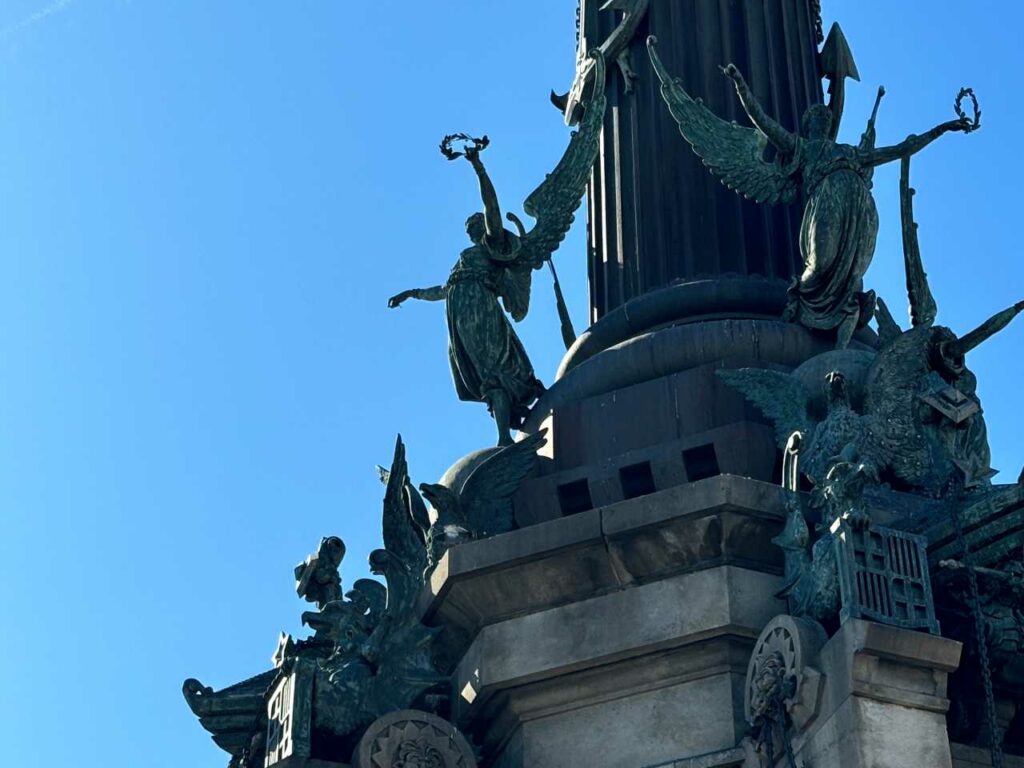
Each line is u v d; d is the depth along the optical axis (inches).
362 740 1144.2
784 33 1467.8
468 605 1192.2
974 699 1112.8
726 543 1153.4
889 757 1018.7
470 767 1153.4
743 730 1112.2
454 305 1350.9
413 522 1273.4
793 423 1229.1
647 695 1144.2
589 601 1172.5
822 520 1128.8
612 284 1406.3
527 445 1269.7
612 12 1486.2
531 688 1165.1
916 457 1204.5
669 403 1264.8
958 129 1321.4
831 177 1315.2
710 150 1366.9
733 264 1373.0
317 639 1247.5
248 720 1275.8
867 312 1326.3
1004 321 1211.9
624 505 1167.6
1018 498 1111.6
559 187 1393.9
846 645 1040.8
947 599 1119.0
